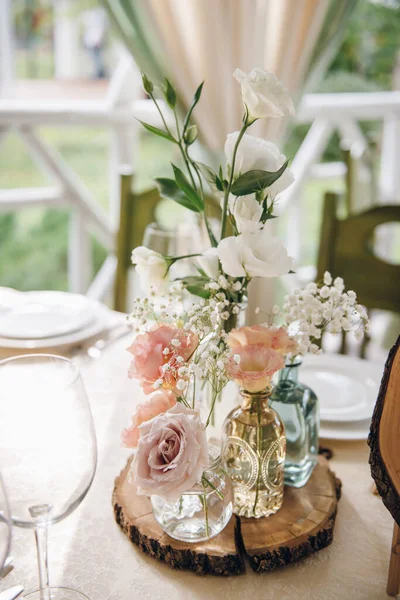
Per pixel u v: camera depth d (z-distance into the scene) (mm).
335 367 1298
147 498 898
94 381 1249
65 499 671
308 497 906
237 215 784
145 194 1884
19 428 648
